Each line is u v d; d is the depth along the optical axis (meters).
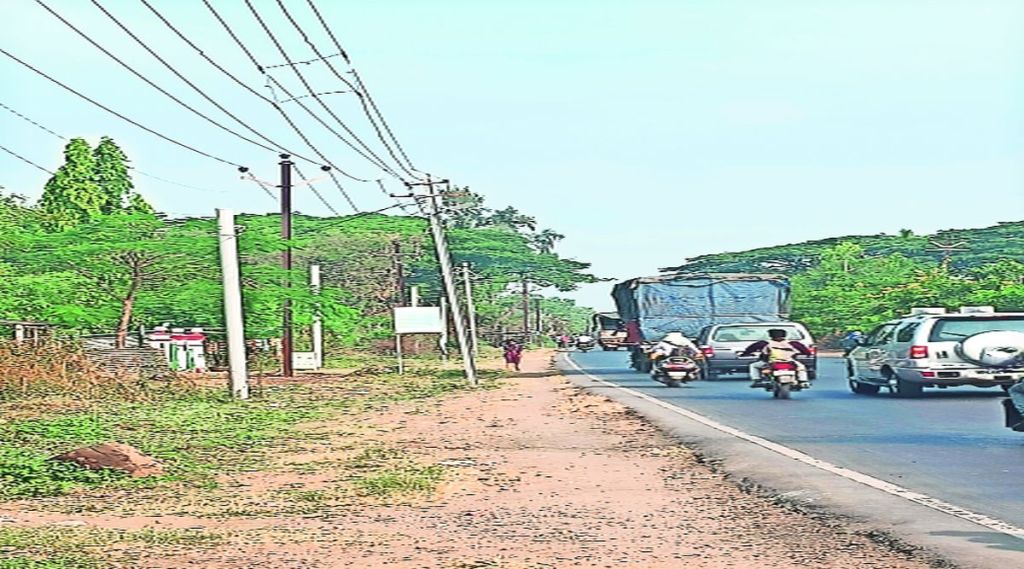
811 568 8.11
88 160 53.28
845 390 27.88
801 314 82.75
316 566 8.34
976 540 8.90
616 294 45.19
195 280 36.84
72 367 26.61
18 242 34.69
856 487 11.66
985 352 22.73
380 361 59.38
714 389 29.48
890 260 97.94
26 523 10.28
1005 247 103.38
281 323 40.44
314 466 14.32
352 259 74.81
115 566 8.35
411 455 15.41
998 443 15.34
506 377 40.94
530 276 104.19
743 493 11.61
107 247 34.22
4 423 19.27
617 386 32.50
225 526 10.02
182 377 29.70
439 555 8.67
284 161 38.88
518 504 11.08
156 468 13.62
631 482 12.55
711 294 37.97
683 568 8.16
